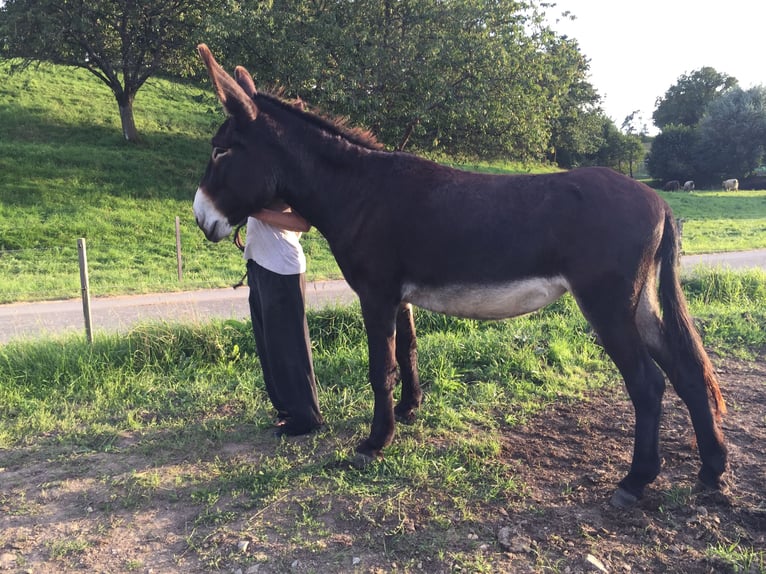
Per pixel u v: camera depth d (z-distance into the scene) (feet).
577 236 9.30
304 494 10.33
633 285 9.35
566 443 12.28
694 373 9.95
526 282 9.78
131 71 82.02
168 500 10.33
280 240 12.36
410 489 10.37
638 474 9.64
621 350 9.44
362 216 10.85
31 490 10.77
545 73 55.52
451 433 12.72
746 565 8.16
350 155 11.18
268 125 11.25
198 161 78.89
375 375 11.19
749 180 174.19
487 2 52.54
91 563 8.64
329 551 8.71
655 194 9.88
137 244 50.08
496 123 54.90
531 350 17.66
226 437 12.89
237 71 12.26
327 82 48.06
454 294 10.32
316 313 21.16
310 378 12.90
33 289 33.71
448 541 8.89
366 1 51.16
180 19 76.28
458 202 10.05
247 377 16.57
